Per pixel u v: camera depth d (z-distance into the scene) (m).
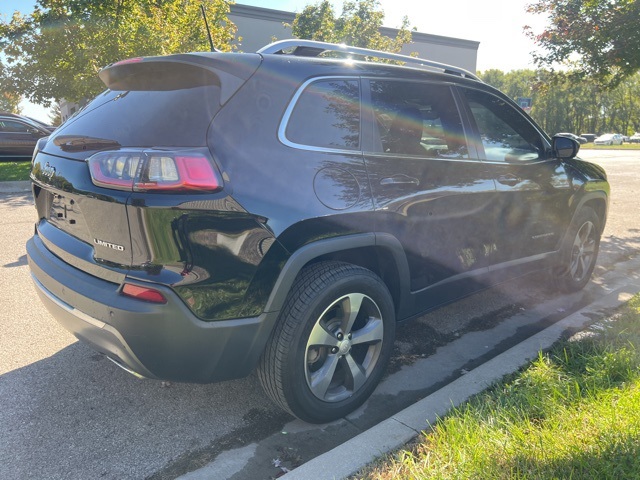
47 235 2.90
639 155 29.91
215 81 2.49
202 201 2.22
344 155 2.75
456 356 3.62
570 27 8.48
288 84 2.64
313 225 2.53
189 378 2.42
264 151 2.45
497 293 4.86
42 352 3.57
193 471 2.45
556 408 2.59
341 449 2.44
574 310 4.44
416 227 3.05
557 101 88.00
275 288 2.43
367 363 2.93
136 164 2.21
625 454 2.15
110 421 2.82
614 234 7.31
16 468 2.44
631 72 8.52
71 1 13.41
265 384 2.60
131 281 2.26
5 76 14.39
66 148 2.68
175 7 13.92
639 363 2.99
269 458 2.55
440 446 2.35
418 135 3.20
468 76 3.83
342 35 18.89
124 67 2.85
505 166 3.73
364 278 2.74
